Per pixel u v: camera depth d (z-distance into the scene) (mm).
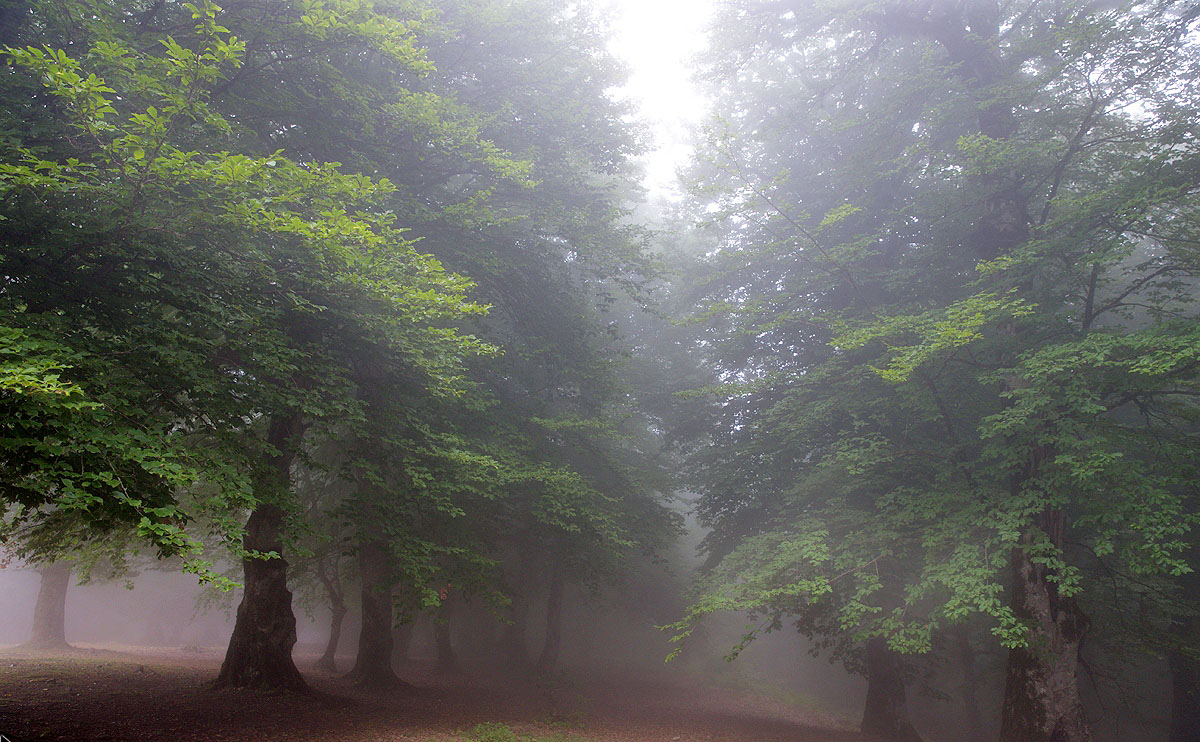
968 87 14711
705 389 15391
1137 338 9812
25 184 6867
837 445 13414
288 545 8820
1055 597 12039
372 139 13070
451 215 13789
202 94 8500
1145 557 10133
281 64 11891
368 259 9039
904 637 10969
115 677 14914
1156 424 13570
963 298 14781
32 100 8203
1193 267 11266
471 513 14594
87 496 5895
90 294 8086
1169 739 18125
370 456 11500
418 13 12898
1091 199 11203
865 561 12055
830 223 13086
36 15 8180
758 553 13367
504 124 16094
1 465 6770
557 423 15562
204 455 7641
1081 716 11586
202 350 8688
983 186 14109
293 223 7938
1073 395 10250
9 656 18406
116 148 7023
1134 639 13570
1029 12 15281
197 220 7996
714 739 14094
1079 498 10906
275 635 13562
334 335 10906
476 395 14039
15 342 5824
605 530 15328
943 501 11672
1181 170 11148
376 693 15633
